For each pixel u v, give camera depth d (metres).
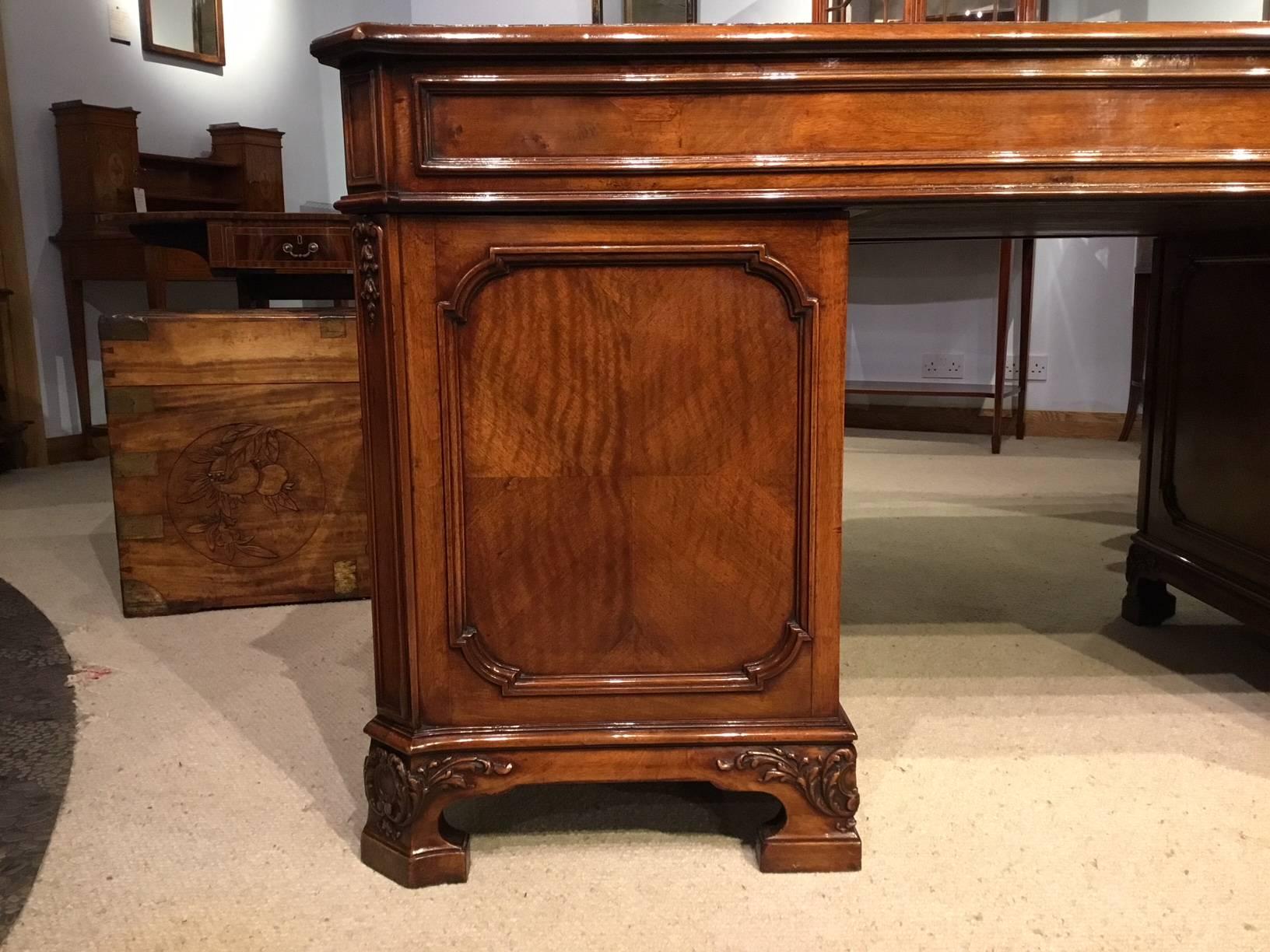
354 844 1.23
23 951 1.02
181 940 1.04
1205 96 1.07
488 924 1.06
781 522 1.15
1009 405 4.73
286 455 2.16
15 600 2.25
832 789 1.15
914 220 1.47
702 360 1.12
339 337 2.14
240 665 1.84
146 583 2.12
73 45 4.19
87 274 4.08
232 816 1.29
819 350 1.11
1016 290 4.72
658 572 1.15
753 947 1.02
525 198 1.06
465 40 1.01
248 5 5.16
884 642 1.92
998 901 1.09
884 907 1.08
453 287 1.09
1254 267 1.67
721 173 1.06
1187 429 1.88
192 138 4.86
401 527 1.12
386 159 1.05
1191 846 1.20
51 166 4.11
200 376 2.09
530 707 1.16
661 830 1.26
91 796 1.35
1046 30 1.03
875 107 1.06
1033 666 1.79
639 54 1.03
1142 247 4.16
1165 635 1.96
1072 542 2.67
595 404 1.12
